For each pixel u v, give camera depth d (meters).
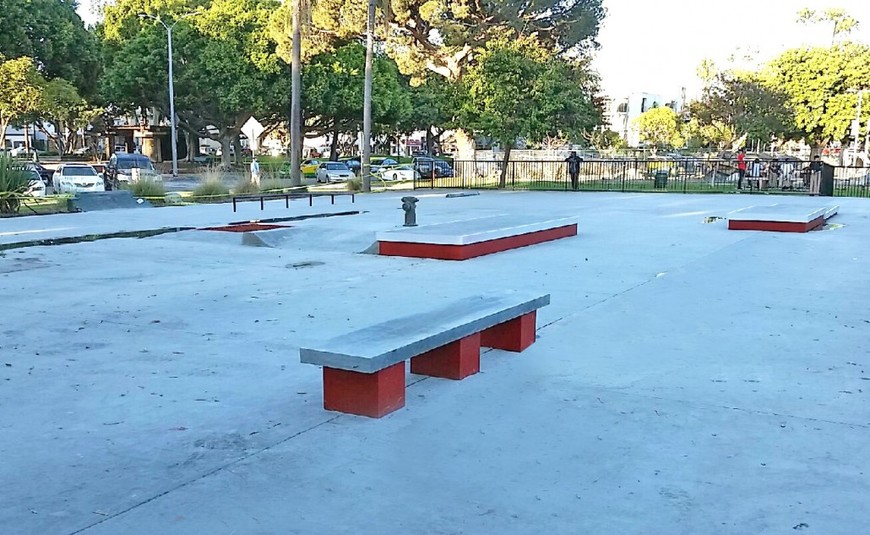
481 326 5.28
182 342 6.34
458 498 3.42
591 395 4.90
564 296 8.34
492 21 37.03
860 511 3.29
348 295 8.46
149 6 51.47
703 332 6.67
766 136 47.97
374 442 4.08
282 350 6.04
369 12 33.06
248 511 3.29
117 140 68.75
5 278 9.83
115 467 3.76
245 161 56.19
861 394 4.91
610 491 3.50
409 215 14.70
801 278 9.62
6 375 5.38
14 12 41.50
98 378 5.30
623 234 15.05
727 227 16.41
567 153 46.84
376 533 3.10
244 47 46.09
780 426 4.34
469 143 39.19
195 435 4.19
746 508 3.32
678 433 4.23
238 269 10.62
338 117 51.66
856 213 20.28
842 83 54.34
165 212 20.66
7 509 3.31
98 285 9.28
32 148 74.69
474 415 4.51
